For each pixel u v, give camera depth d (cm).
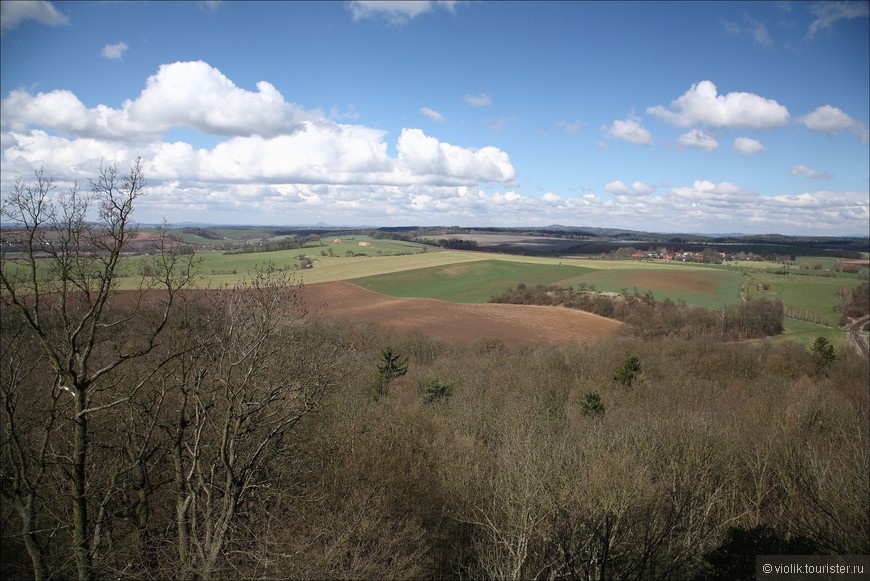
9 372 1220
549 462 1655
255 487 1227
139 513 1205
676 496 1608
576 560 1355
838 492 1562
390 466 1647
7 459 1216
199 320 1339
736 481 1909
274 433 1226
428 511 1644
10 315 1245
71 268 1100
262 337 1159
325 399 1591
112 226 1092
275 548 1132
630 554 1442
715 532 1599
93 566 1077
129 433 1224
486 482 1803
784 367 4559
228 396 1154
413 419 2120
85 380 1066
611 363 4638
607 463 1609
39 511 1242
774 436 2166
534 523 1395
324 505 1356
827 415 2692
